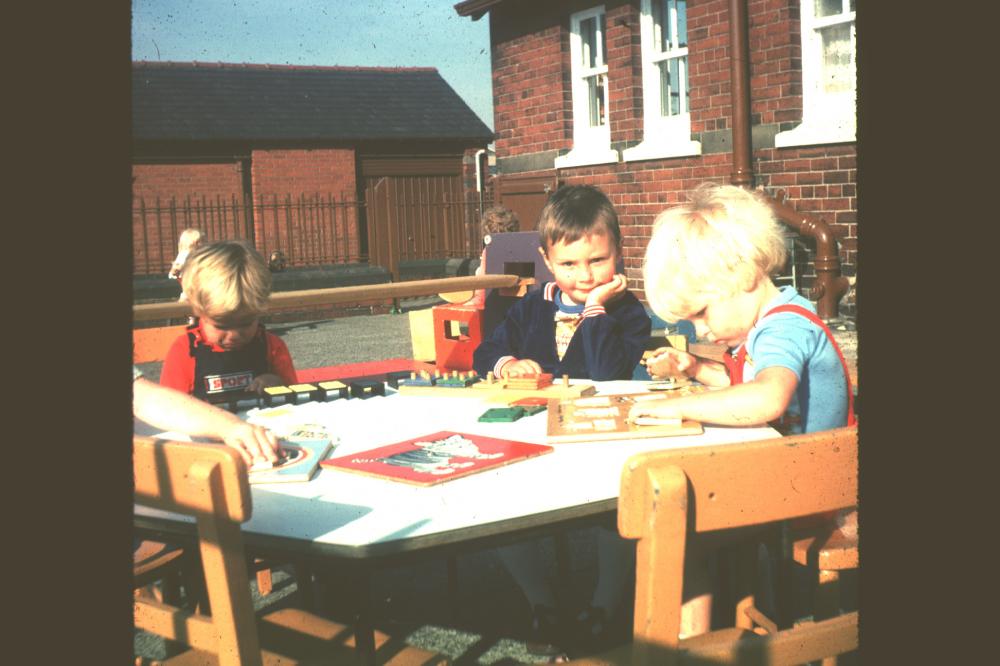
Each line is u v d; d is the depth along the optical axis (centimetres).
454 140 1809
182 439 181
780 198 789
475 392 229
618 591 222
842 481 119
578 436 173
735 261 181
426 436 179
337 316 1268
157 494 124
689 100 884
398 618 264
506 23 1135
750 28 805
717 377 222
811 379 183
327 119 1750
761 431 176
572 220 260
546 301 276
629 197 967
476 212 1647
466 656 238
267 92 1766
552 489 143
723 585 195
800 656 123
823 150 755
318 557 127
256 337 251
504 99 1152
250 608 122
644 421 177
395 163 1792
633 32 956
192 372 240
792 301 186
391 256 1424
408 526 129
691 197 191
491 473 154
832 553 171
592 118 1060
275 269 1338
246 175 1686
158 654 240
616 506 139
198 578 223
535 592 229
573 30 1053
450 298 636
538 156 1099
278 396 222
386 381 246
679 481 110
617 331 259
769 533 179
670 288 186
